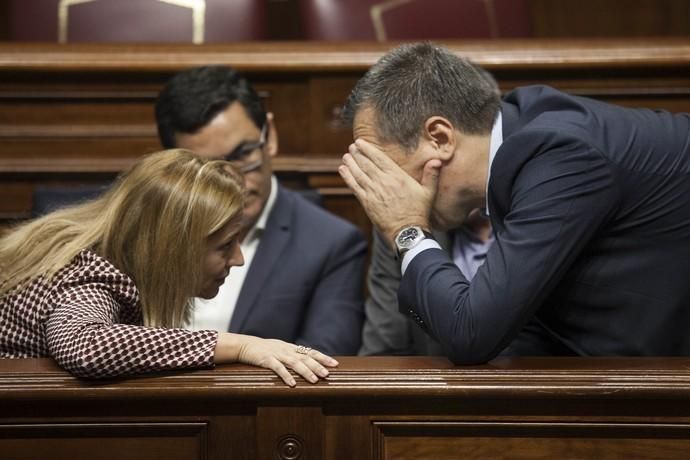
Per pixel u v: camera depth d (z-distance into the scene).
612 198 5.07
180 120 7.49
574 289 5.32
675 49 8.39
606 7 11.54
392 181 5.41
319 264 7.65
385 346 7.26
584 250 5.27
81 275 5.31
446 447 4.87
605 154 5.09
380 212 5.39
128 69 8.52
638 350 5.29
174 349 4.84
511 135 5.25
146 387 4.75
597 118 5.27
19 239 5.63
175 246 5.48
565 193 5.00
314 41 9.05
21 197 8.60
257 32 9.60
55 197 7.84
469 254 7.07
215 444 4.88
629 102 8.49
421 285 5.15
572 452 4.86
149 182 5.56
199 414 4.87
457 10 9.72
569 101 5.43
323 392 4.76
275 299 7.54
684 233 5.25
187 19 9.56
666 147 5.28
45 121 8.60
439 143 5.44
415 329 7.19
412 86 5.47
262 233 7.73
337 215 8.66
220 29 9.56
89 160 8.62
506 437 4.87
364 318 7.72
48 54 8.52
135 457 4.90
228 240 5.65
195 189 5.54
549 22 11.55
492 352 4.96
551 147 5.07
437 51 5.59
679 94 8.45
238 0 9.60
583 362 5.01
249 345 4.93
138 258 5.50
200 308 7.52
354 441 4.85
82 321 4.92
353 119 5.64
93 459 4.89
